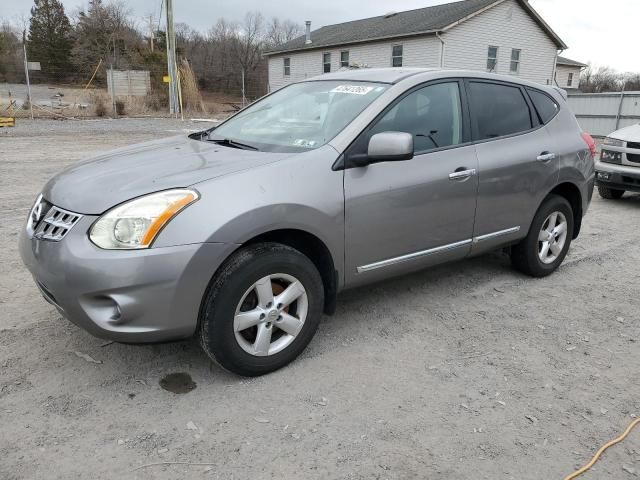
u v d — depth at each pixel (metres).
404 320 4.01
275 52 37.09
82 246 2.73
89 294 2.70
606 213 7.94
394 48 28.91
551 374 3.35
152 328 2.79
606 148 8.48
